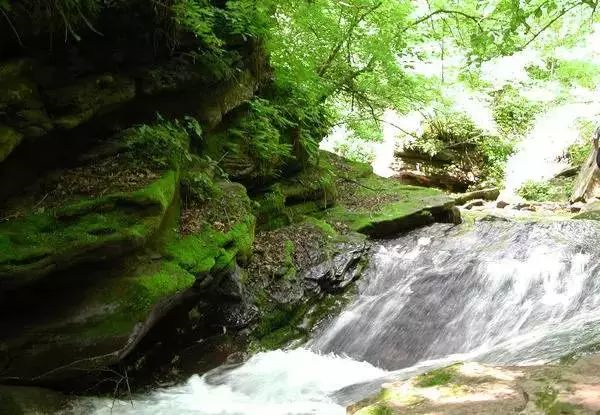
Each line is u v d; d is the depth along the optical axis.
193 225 6.39
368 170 12.29
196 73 6.92
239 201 7.16
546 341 5.20
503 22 10.10
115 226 5.16
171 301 5.73
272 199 8.64
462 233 9.59
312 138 9.70
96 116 5.98
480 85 14.80
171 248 5.88
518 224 9.59
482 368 3.51
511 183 16.05
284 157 9.14
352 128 12.86
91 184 5.61
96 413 4.96
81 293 5.20
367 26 11.02
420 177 16.44
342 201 10.60
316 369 6.18
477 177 16.39
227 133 8.03
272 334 6.97
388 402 3.16
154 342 6.02
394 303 7.47
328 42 10.63
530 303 6.91
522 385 3.16
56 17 5.16
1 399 4.54
